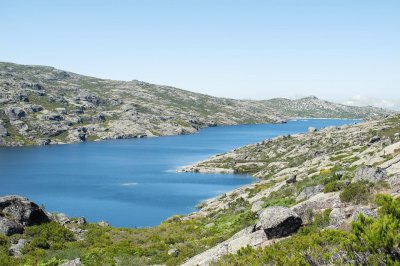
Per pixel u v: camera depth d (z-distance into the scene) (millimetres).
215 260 18938
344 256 11898
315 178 47688
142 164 166125
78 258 25656
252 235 21312
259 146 171500
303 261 12492
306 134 180000
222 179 123562
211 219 48719
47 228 35938
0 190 111062
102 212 84312
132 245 33719
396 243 10086
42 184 121062
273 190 55312
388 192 21047
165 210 84938
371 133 130500
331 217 19453
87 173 142875
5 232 33438
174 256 27297
